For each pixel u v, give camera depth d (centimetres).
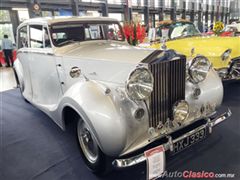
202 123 205
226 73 348
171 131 181
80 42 263
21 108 383
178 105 181
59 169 207
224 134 253
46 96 282
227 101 353
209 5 2202
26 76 329
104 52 219
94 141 176
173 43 399
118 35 310
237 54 356
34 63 287
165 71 173
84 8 1078
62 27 254
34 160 224
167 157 209
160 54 171
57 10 994
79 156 227
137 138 164
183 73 186
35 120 325
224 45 351
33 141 263
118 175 193
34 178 197
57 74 246
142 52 197
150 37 451
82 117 167
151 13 1480
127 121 158
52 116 232
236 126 270
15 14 917
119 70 185
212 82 215
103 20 289
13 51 862
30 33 283
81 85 182
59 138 267
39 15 907
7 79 661
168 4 1603
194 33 468
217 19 2373
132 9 1300
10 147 253
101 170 185
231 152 218
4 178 200
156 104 173
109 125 152
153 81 164
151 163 158
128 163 153
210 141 239
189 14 1895
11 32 938
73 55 226
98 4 1131
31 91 324
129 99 162
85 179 191
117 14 1247
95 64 204
